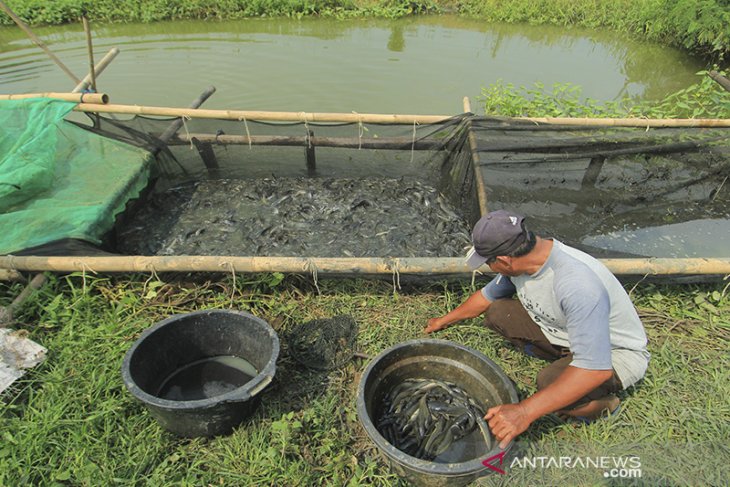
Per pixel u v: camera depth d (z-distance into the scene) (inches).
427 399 124.3
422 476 100.9
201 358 137.9
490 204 208.4
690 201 223.5
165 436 118.2
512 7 489.7
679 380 133.0
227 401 107.7
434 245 204.5
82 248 163.8
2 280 154.6
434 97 339.0
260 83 353.1
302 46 420.5
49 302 150.9
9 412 121.6
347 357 140.9
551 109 269.4
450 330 148.6
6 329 139.0
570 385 95.7
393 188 240.2
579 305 93.4
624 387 113.0
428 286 164.2
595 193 218.1
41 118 199.3
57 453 113.2
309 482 110.9
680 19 393.4
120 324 146.7
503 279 125.7
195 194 234.4
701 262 147.4
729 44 364.5
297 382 134.2
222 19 465.7
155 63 378.6
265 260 149.6
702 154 212.8
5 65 355.9
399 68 382.9
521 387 133.3
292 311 154.7
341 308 156.5
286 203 229.3
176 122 223.5
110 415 120.9
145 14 446.3
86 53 383.6
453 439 118.3
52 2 441.4
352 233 211.3
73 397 124.9
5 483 105.3
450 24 482.9
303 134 227.5
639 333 109.9
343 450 116.9
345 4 488.4
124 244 202.5
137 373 118.7
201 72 366.9
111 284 159.3
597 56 414.3
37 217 172.1
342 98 334.6
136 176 208.1
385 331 148.9
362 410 104.8
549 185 214.5
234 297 158.9
